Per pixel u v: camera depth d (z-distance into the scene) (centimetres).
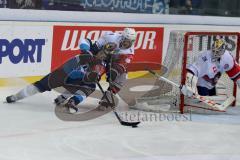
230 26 1385
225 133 826
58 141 720
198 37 973
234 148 745
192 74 923
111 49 876
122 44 877
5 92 1009
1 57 1033
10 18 1033
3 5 1074
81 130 784
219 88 1041
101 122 838
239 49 1048
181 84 915
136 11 1280
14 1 1086
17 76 1062
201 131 828
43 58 1097
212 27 1357
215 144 759
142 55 1251
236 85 1018
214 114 949
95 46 881
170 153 700
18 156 641
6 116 834
